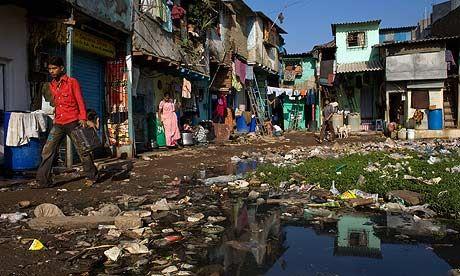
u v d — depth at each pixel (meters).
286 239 4.68
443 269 3.72
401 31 32.09
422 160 10.77
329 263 3.89
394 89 26.83
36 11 9.80
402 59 26.12
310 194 7.15
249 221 5.49
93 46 12.28
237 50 26.97
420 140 21.00
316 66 34.75
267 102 32.59
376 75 30.75
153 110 17.20
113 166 11.04
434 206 5.91
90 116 10.05
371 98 31.38
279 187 7.89
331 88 32.28
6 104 9.30
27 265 3.82
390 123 25.64
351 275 3.59
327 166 9.56
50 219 5.24
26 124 8.73
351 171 8.61
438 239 4.60
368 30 30.61
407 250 4.25
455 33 26.55
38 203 6.46
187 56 19.16
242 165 11.62
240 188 7.91
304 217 5.69
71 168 9.84
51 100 7.64
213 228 5.09
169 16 17.11
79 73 12.23
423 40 25.33
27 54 9.91
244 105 30.12
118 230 4.88
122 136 13.63
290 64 37.16
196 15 20.02
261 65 30.31
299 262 3.93
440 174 8.03
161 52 16.30
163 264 3.87
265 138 23.61
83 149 7.71
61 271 3.69
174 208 6.23
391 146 16.09
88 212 5.88
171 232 4.92
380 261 3.94
